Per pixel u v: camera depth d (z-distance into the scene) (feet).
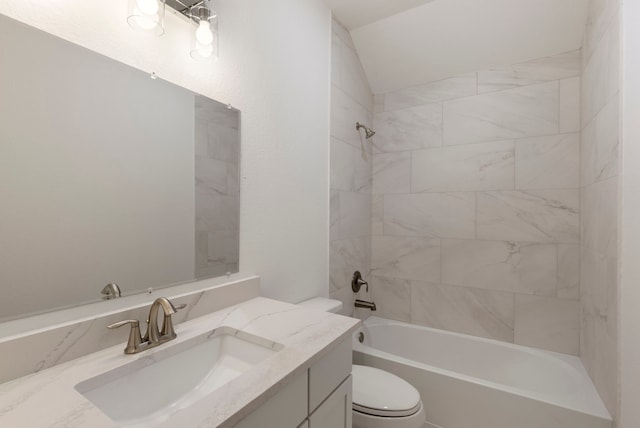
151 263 3.17
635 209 3.70
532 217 6.39
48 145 2.43
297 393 2.47
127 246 2.96
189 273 3.54
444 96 7.31
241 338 3.06
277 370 2.30
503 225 6.67
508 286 6.62
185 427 1.69
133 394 2.40
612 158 4.13
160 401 2.56
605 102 4.43
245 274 4.30
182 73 3.47
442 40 6.70
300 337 2.91
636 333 3.70
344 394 3.15
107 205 2.81
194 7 3.42
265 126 4.65
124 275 2.93
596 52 4.89
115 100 2.86
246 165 4.32
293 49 5.23
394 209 7.94
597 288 4.78
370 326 7.55
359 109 7.52
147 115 3.13
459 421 5.02
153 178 3.19
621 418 3.79
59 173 2.49
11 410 1.80
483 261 6.88
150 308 2.90
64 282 2.52
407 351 7.39
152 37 3.16
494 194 6.76
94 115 2.71
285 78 5.05
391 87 7.94
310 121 5.70
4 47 2.21
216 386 2.85
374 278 8.21
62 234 2.51
